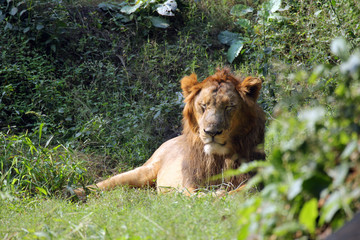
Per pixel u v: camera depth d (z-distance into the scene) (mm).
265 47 14375
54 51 15078
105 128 13430
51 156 10188
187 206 6266
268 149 10227
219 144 8867
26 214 7574
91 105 14328
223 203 6625
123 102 14711
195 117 9406
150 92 15086
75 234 5574
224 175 9016
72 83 14945
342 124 3133
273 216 3189
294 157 3205
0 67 14180
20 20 15289
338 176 2873
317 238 3248
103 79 15203
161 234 4797
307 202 3008
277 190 3057
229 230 4723
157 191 10141
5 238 5805
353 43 12156
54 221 6332
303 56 15359
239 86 9203
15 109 13297
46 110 13789
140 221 5473
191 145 9562
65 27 15508
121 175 11227
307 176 2957
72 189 9664
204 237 4715
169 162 10945
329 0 14797
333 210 2824
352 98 3203
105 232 5172
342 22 14047
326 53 14148
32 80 14039
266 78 13359
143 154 12844
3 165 10352
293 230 3018
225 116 8867
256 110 9359
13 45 14875
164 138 13766
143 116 13789
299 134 3428
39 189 9133
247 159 9180
